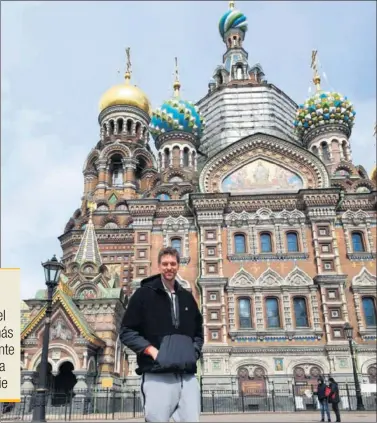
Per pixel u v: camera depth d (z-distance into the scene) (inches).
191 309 210.2
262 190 1440.7
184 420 190.7
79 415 976.3
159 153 1902.1
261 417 877.2
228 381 1177.4
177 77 2080.5
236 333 1232.8
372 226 1362.0
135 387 1261.1
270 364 1203.2
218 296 1274.6
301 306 1275.8
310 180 1443.2
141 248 1366.9
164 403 189.5
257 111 2101.4
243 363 1205.1
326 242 1323.8
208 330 1238.3
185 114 1882.4
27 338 1114.7
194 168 1850.4
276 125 2097.7
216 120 2121.1
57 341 1103.6
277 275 1302.9
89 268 1445.6
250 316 1266.0
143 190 1973.4
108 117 2137.1
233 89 2169.0
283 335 1232.8
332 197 1363.2
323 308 1244.5
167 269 210.2
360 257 1326.3
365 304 1273.4
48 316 658.2
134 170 2007.9
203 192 1414.9
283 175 1459.2
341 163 1756.9
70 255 1753.2
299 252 1325.0
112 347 1215.6
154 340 197.9
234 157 1483.8
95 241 1523.1
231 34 2514.8
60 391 1187.9
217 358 1203.9
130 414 1040.8
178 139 1875.0
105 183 1940.2
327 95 1859.0
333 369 1182.9
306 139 1879.9
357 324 1241.4
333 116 1829.5
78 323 1111.6
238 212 1392.7
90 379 1118.4
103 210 1829.5
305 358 1205.7
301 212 1378.0
